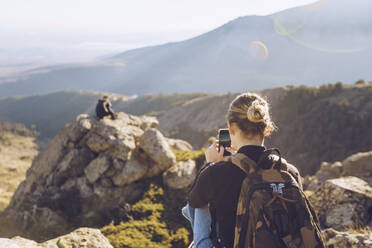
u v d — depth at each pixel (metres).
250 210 1.45
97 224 10.39
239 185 1.55
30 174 14.12
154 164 12.42
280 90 178.12
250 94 1.76
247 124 1.65
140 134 13.71
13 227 10.74
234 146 1.83
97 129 13.12
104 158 12.23
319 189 6.59
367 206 5.68
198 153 13.87
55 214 11.10
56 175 12.70
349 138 110.56
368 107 122.94
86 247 2.95
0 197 19.39
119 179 11.77
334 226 5.52
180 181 11.75
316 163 107.38
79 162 12.89
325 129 120.38
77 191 11.97
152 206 10.86
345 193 5.92
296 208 1.46
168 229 9.85
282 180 1.52
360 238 4.03
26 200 12.72
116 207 10.90
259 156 1.61
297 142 123.88
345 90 147.38
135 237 9.21
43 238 9.93
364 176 9.99
